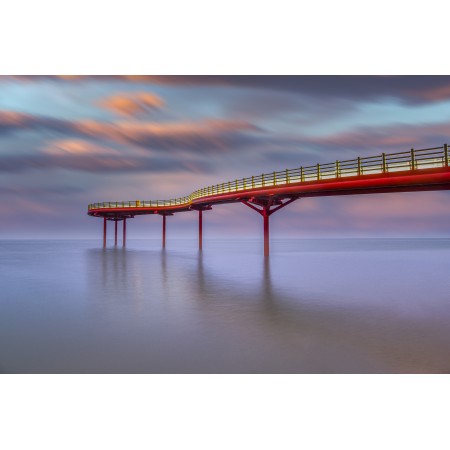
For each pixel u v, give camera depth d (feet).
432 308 55.88
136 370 33.14
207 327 45.55
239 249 271.90
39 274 101.81
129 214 230.89
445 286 78.33
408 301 61.36
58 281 87.66
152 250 237.45
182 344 39.42
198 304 59.52
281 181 101.19
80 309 56.39
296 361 34.65
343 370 32.53
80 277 94.79
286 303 59.82
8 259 162.20
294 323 47.11
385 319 48.98
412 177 66.90
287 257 175.11
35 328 45.93
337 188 82.43
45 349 38.37
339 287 76.84
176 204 188.55
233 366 33.81
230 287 76.69
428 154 64.54
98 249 262.67
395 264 134.62
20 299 64.85
